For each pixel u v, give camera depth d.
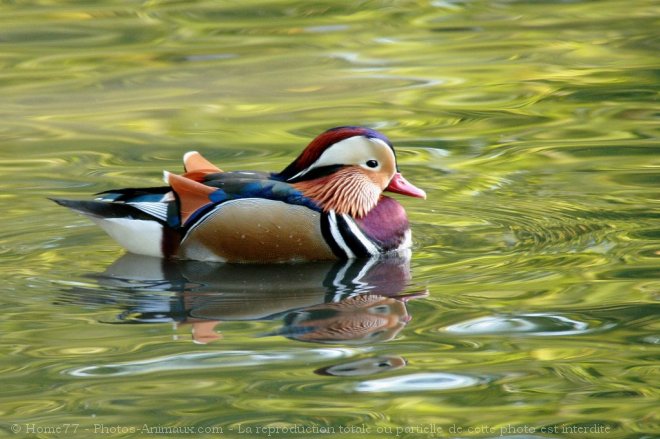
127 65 22.33
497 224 13.98
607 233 13.44
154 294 11.69
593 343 10.16
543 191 15.20
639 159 16.53
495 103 19.62
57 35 24.47
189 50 23.31
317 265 12.84
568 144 17.34
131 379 9.49
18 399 9.13
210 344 10.23
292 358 9.89
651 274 11.95
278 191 13.02
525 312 10.95
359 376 9.52
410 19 25.75
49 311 11.14
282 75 21.50
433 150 17.19
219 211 12.84
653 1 26.86
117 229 13.02
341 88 20.59
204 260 12.95
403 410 8.88
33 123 18.81
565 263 12.42
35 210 14.56
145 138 17.88
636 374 9.50
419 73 21.50
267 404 9.02
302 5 26.97
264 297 11.59
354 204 13.16
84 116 19.20
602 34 24.08
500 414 8.82
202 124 18.61
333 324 10.73
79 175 16.05
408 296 11.52
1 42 23.91
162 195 13.11
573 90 20.28
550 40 23.77
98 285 11.97
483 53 22.86
